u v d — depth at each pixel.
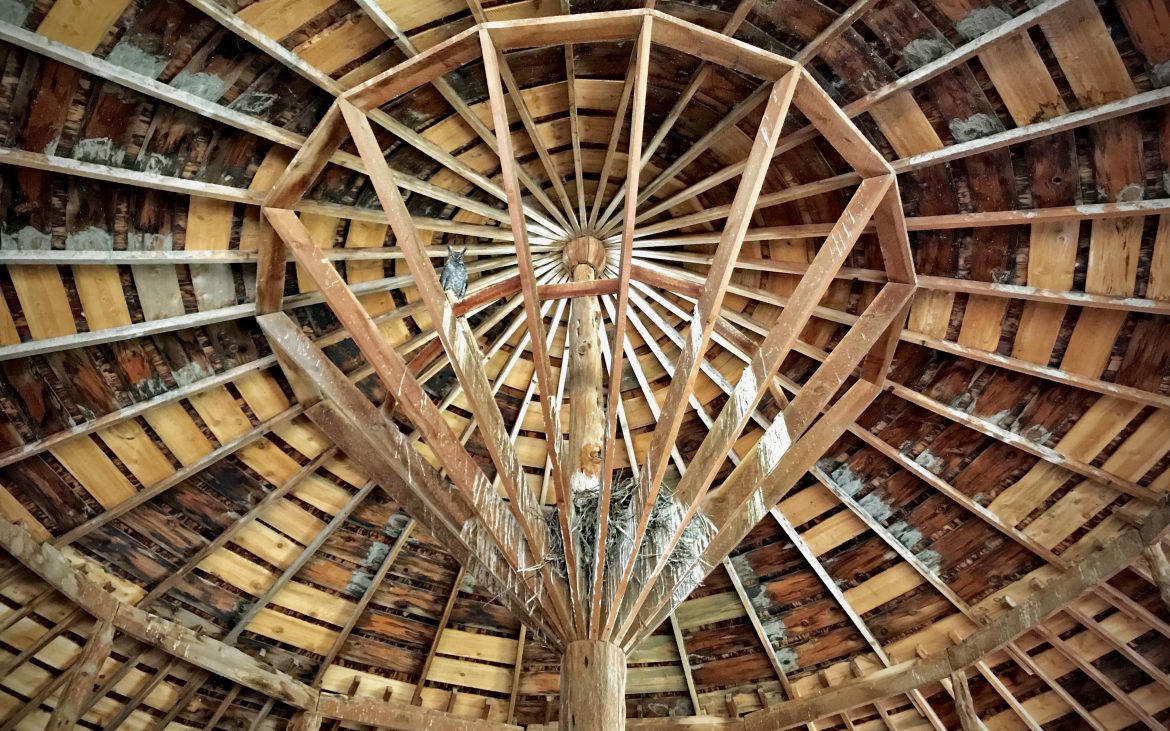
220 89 6.89
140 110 6.81
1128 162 7.20
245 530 10.13
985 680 10.94
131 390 8.31
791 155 8.20
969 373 9.16
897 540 10.46
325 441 9.77
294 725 10.73
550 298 7.11
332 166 7.84
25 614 8.58
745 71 6.03
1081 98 7.01
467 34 5.57
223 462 9.47
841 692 10.95
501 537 6.85
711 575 11.45
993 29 6.80
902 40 7.09
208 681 10.46
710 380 10.62
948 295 8.75
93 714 9.97
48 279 7.34
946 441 9.68
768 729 11.19
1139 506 8.81
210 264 7.98
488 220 9.24
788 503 10.79
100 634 8.89
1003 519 9.73
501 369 10.75
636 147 5.65
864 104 7.49
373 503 10.59
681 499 6.84
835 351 6.89
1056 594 9.36
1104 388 8.32
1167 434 8.41
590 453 8.25
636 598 7.20
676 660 11.79
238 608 10.52
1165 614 9.34
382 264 9.11
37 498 8.52
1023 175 7.64
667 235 9.53
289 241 6.18
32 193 6.86
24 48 6.14
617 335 6.07
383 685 11.38
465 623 11.56
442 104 7.74
